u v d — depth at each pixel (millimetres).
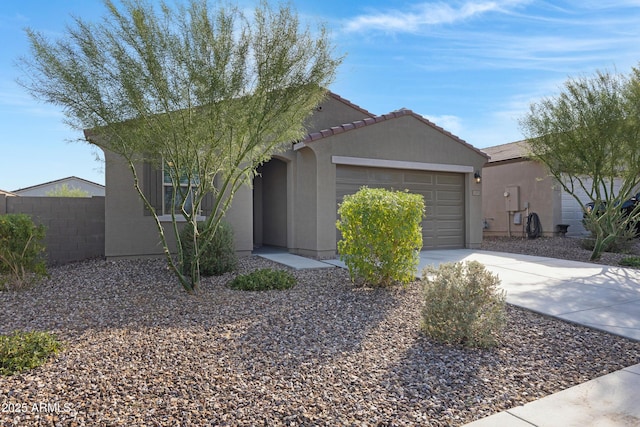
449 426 3023
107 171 9688
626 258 11008
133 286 7531
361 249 7117
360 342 4727
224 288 7406
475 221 13656
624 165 11438
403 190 12633
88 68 5973
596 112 10430
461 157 13414
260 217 14188
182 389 3525
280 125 6863
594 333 5090
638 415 3158
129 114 6133
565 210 16656
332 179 11359
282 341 4738
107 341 4715
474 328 4562
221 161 6957
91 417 3066
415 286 7441
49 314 5891
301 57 6473
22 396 3354
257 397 3410
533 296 6801
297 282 7777
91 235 10812
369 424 3033
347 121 13258
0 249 7270
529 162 17016
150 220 9969
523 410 3246
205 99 6059
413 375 3863
